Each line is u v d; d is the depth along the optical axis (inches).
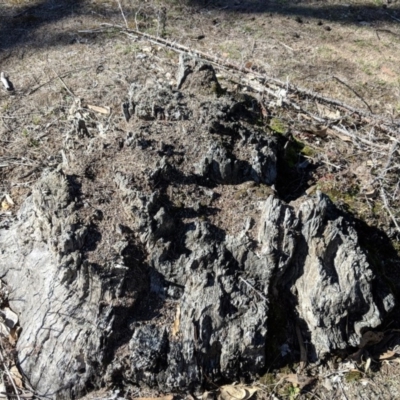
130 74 197.9
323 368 115.0
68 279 109.2
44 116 180.1
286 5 256.7
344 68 211.8
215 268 110.0
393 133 173.0
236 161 128.0
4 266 125.3
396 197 153.1
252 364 110.3
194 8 249.9
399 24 243.6
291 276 116.2
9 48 219.5
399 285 132.3
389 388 113.3
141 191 116.8
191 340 105.9
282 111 180.1
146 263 112.7
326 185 150.9
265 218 113.6
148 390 107.2
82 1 252.8
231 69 198.5
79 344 104.5
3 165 161.3
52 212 113.9
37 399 106.0
